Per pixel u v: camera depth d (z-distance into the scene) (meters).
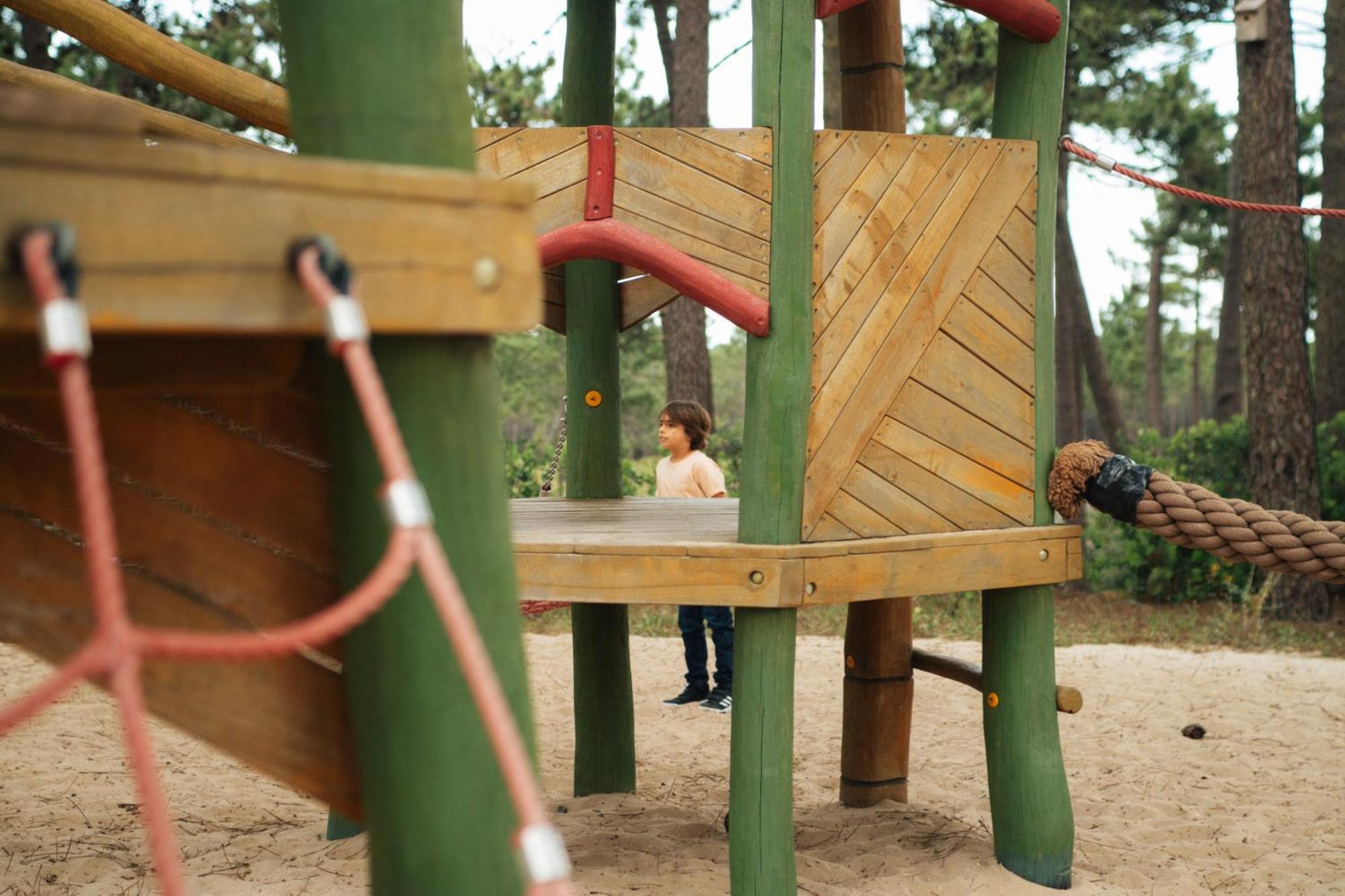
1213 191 21.33
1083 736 6.82
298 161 1.39
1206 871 4.58
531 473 12.64
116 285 1.27
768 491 3.59
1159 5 17.56
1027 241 4.16
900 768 5.37
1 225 1.20
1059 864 4.24
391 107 1.71
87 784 5.47
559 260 3.60
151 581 1.72
